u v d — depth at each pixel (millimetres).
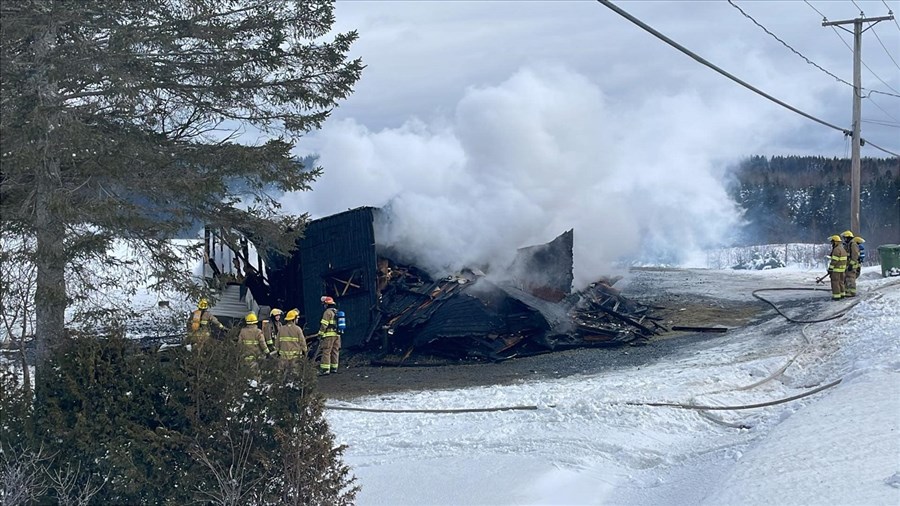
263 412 8664
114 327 9344
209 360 8711
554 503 8883
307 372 8742
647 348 21203
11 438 8641
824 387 13406
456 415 14250
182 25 10828
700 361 18344
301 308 23141
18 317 9734
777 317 23578
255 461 8547
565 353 21453
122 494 8406
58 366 8844
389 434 13023
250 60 11523
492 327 21359
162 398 8703
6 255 9555
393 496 9469
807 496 6910
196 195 10789
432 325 21672
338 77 12195
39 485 8336
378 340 22500
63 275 9914
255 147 11656
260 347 16750
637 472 10305
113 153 10219
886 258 28531
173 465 8469
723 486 7805
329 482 8672
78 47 9930
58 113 9688
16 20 9469
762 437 10438
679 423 12750
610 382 16625
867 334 17234
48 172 9773
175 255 10891
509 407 14164
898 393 10797
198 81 11516
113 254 10492
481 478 9859
